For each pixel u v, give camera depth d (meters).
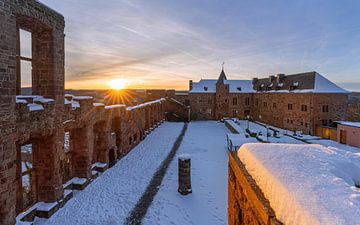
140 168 18.09
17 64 9.98
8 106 8.12
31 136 9.68
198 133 34.28
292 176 4.03
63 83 11.77
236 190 6.09
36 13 9.48
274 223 3.43
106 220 10.60
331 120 32.66
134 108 25.38
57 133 11.20
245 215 5.19
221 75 54.34
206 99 52.28
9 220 8.20
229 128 38.03
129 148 23.39
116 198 12.82
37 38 10.85
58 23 11.24
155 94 51.00
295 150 5.62
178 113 50.31
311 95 32.22
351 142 23.48
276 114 41.53
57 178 11.28
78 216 10.82
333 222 2.70
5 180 8.02
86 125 14.20
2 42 7.84
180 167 13.51
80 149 14.31
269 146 6.01
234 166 6.15
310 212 2.97
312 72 35.72
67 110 12.12
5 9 7.94
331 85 33.62
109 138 17.91
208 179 15.90
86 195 13.01
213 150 24.00
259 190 4.48
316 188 3.53
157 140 28.97
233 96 51.41
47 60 10.91
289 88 38.72
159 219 10.81
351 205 3.02
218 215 11.24
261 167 4.69
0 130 7.76
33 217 10.30
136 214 11.21
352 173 4.70
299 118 34.94
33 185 11.26
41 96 10.74
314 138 27.33
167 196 13.22
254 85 53.53
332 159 4.98
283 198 3.54
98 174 16.22
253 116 51.41
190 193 13.59
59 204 11.32
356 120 43.41
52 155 10.98
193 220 10.79
